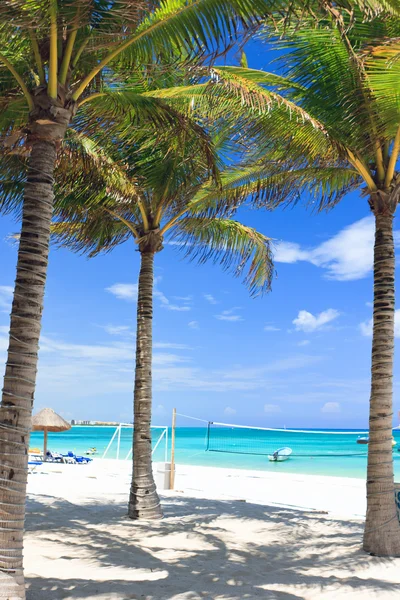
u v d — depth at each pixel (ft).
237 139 23.15
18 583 13.34
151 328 29.25
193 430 316.40
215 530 26.02
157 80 25.59
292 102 21.16
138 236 29.68
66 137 23.27
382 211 23.15
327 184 27.02
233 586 17.20
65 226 31.07
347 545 23.08
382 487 21.81
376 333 22.63
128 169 26.86
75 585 16.44
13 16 13.98
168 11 16.49
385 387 22.24
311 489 45.73
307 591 16.89
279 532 26.08
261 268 35.83
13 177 24.30
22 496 13.79
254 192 28.53
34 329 14.40
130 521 27.40
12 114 20.40
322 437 237.25
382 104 20.77
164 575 18.28
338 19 14.92
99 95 18.65
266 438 230.07
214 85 19.52
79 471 55.11
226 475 57.72
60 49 16.02
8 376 14.07
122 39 16.98
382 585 17.53
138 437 28.60
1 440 13.78
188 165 26.43
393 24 20.93
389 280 22.76
